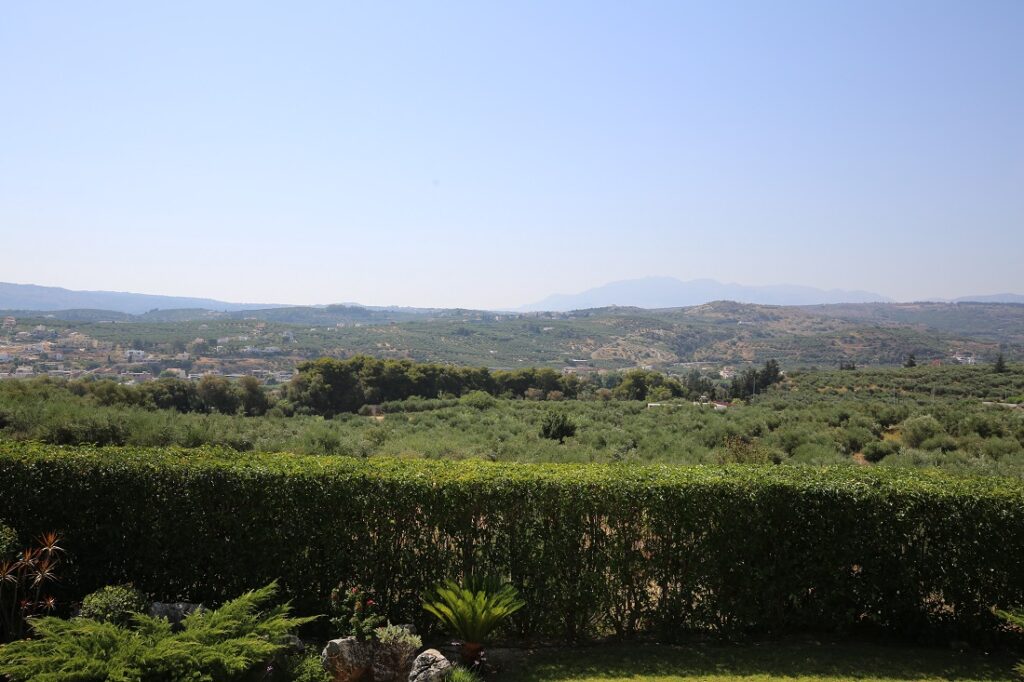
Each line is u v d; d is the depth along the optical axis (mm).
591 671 5691
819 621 6426
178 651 4789
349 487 6512
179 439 19469
